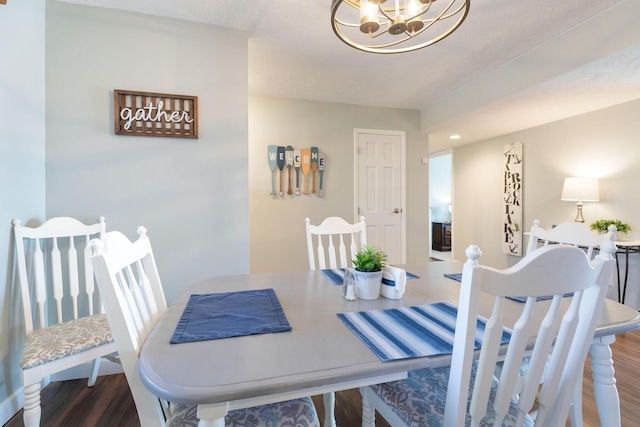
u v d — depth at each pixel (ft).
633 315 3.30
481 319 3.22
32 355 4.24
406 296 4.11
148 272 4.01
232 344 2.71
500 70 9.48
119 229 6.68
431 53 8.56
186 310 3.52
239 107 7.36
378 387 3.62
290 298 4.00
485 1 6.34
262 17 6.89
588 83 8.35
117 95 6.57
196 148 7.14
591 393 5.72
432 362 2.46
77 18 6.41
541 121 12.27
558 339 2.45
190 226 7.13
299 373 2.26
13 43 5.35
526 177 13.56
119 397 5.70
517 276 2.10
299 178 12.10
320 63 9.05
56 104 6.30
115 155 6.64
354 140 12.76
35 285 5.82
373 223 13.07
